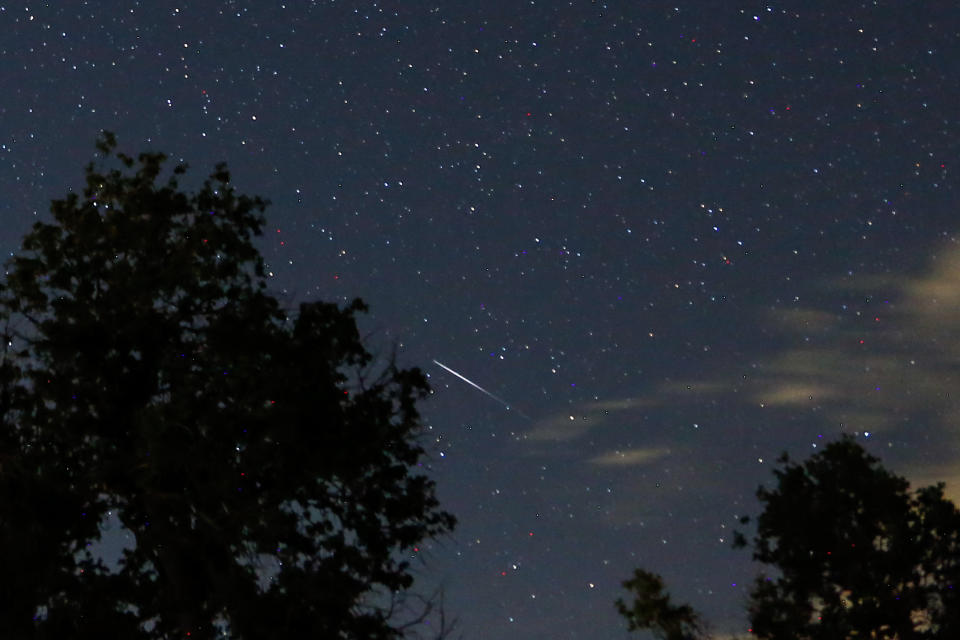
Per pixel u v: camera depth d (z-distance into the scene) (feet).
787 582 74.23
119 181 62.34
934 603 70.44
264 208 63.62
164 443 51.29
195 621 54.54
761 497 77.46
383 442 57.16
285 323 59.47
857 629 69.15
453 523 58.13
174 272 58.34
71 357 55.57
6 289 58.13
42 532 51.37
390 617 53.83
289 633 51.85
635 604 77.41
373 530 56.29
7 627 48.42
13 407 55.11
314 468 54.85
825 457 76.79
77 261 59.47
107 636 50.70
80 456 55.77
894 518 72.13
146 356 56.80
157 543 55.88
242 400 54.95
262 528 53.42
